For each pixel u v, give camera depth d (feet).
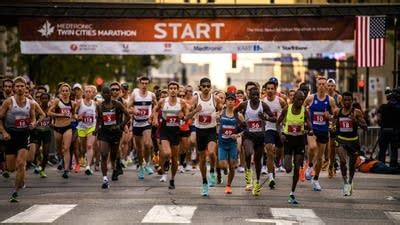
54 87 186.60
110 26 111.45
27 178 78.18
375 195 65.77
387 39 160.97
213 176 70.44
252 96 62.34
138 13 111.24
